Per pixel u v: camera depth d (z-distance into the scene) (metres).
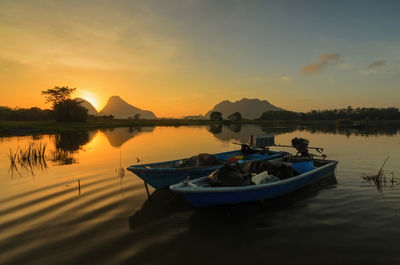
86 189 8.84
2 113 76.62
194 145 23.16
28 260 4.58
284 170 8.47
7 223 6.05
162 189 8.80
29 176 10.80
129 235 5.53
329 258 4.61
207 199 6.61
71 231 5.68
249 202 7.36
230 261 4.54
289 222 6.15
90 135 36.03
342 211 6.73
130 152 18.48
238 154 12.93
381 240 5.20
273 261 4.53
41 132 42.16
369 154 15.91
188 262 4.52
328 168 9.91
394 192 8.18
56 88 67.94
